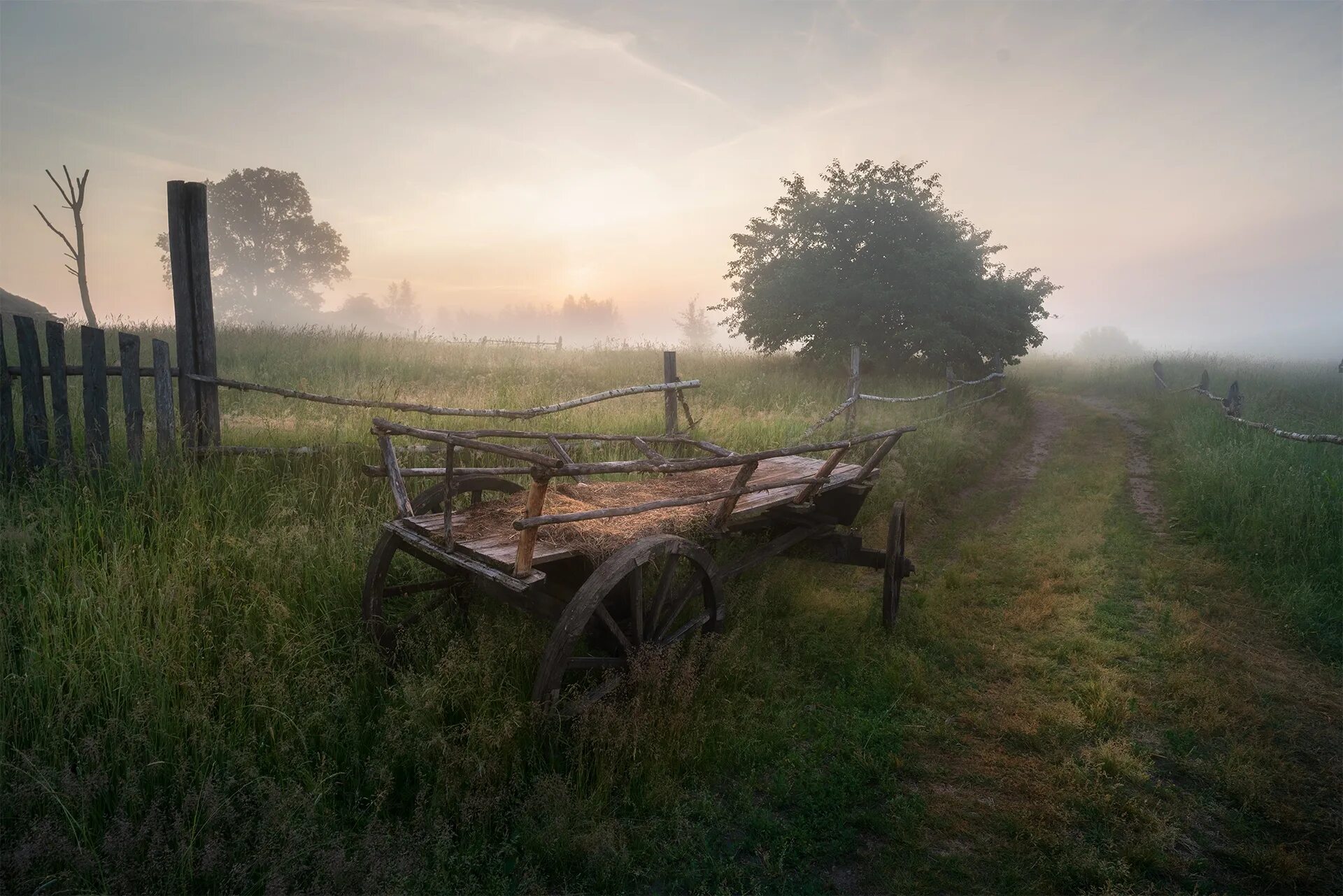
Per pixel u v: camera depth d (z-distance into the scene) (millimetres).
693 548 3982
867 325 19781
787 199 21078
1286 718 4426
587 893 2846
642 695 3680
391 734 3305
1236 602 6176
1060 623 5770
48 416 5406
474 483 4758
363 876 2703
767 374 17391
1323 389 18000
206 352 5887
